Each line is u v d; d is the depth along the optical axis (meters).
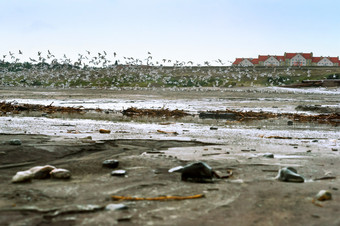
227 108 37.47
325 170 9.14
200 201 6.35
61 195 6.50
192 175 7.82
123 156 10.68
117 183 7.52
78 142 12.59
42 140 12.75
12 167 8.81
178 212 5.75
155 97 54.00
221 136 16.27
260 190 7.12
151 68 142.12
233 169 9.19
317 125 23.53
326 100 49.62
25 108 32.41
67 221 5.23
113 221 5.27
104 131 16.34
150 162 9.84
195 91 67.75
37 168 7.89
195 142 13.99
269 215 5.68
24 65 160.62
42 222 5.16
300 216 5.65
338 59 163.00
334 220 5.49
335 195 6.82
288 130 19.98
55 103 42.00
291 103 44.50
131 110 31.50
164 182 7.65
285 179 7.95
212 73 125.88
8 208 5.69
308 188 7.31
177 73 129.25
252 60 167.88
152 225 5.15
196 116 29.36
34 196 6.38
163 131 17.25
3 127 17.31
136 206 6.01
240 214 5.71
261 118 28.56
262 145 13.61
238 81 108.56
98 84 100.00
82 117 26.05
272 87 75.56
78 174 8.33
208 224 5.25
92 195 6.57
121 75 121.44
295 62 162.12
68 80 106.25
